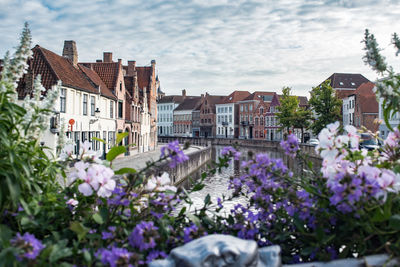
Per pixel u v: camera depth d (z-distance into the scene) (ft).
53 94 9.18
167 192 8.70
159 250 7.60
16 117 8.68
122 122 125.39
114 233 7.43
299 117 177.17
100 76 121.80
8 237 6.82
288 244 8.86
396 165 8.61
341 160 8.67
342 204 7.19
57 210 8.46
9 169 7.86
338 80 236.84
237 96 317.63
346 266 6.54
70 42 102.94
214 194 59.26
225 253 5.92
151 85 177.68
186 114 368.27
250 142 245.65
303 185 8.80
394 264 6.42
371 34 8.54
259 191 8.80
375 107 171.42
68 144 10.03
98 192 7.90
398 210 7.56
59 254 6.30
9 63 9.08
